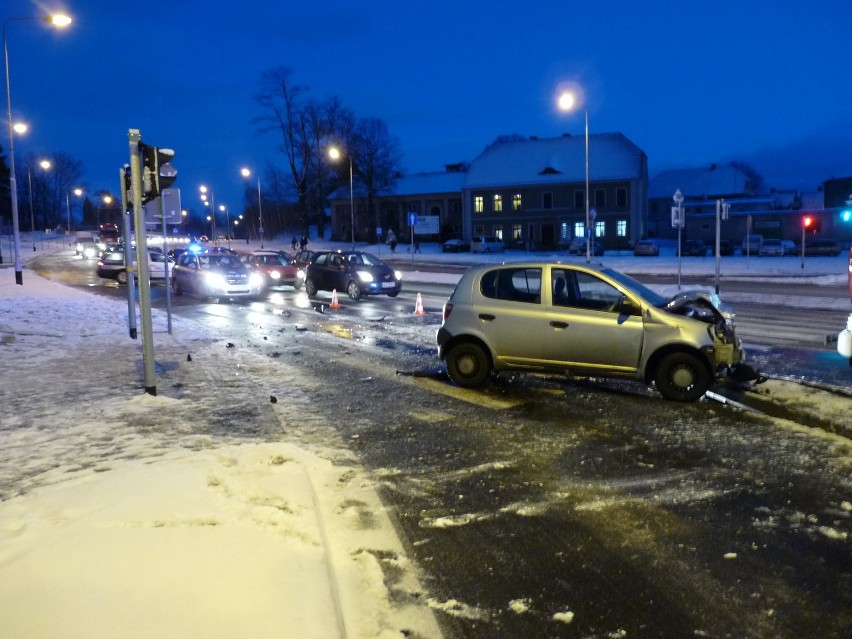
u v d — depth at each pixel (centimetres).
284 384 940
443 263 5125
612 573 410
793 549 439
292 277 2964
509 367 885
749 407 778
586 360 835
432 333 1470
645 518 489
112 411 759
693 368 799
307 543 417
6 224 10838
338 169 8050
